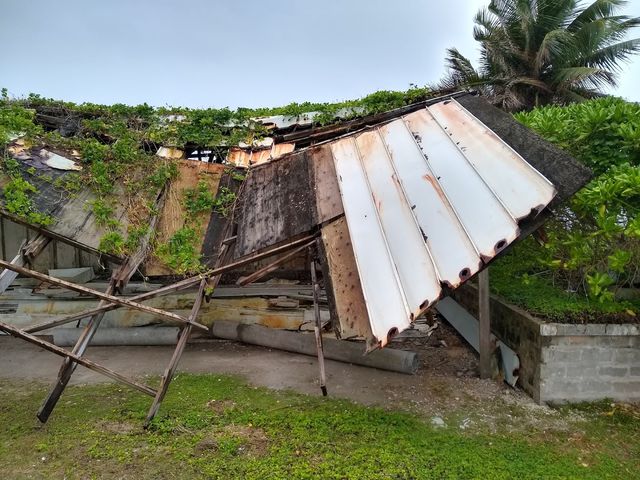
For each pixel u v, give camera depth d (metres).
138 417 4.95
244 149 8.26
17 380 6.03
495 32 20.73
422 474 4.01
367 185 5.72
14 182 5.93
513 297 6.15
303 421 4.87
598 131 5.60
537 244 6.34
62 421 4.90
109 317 7.61
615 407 5.20
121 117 8.57
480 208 4.59
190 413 5.03
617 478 4.05
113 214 6.27
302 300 7.80
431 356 6.82
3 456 4.29
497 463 4.20
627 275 5.65
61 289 7.87
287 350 6.99
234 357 6.84
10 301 7.73
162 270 6.04
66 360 4.68
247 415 5.00
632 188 4.54
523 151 5.09
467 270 4.03
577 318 5.25
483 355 5.98
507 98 18.97
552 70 20.17
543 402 5.30
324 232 5.37
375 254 4.70
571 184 4.46
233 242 6.23
